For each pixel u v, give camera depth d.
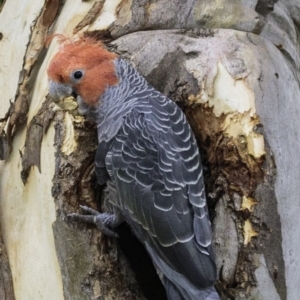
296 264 1.10
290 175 1.10
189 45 1.13
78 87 1.08
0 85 1.25
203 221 1.07
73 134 1.11
